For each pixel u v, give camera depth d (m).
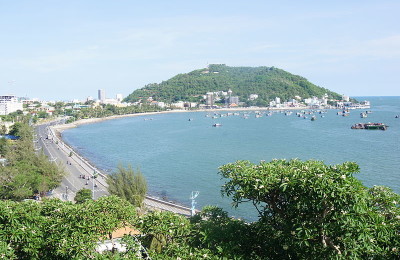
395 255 15.77
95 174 89.88
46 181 69.19
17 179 61.25
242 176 17.73
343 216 14.41
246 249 18.52
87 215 19.69
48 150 139.75
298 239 15.83
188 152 133.88
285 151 126.12
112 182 55.41
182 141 167.50
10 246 18.47
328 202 14.62
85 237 18.53
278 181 16.61
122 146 158.62
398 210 16.62
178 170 101.81
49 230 19.48
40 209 22.06
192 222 23.05
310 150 125.75
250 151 129.88
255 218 58.31
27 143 105.25
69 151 137.62
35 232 18.91
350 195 14.11
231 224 20.25
